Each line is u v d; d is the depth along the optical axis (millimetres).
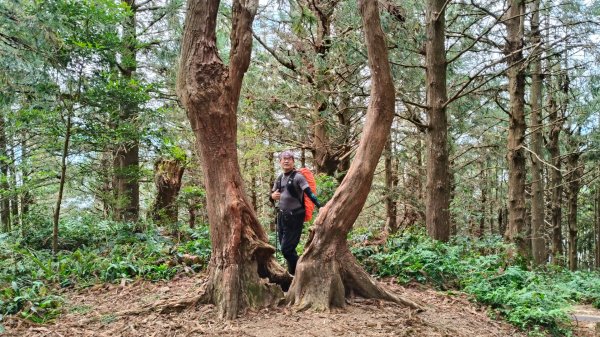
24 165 10891
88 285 6301
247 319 4539
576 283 9430
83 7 7680
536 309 5660
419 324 4621
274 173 16969
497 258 7906
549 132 15320
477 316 5520
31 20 6840
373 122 5105
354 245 8484
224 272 4805
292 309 4715
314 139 12789
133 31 9969
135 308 4977
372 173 5078
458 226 20453
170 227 9773
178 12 11031
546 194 21703
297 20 9773
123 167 11031
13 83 7445
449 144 14438
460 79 13320
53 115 8094
